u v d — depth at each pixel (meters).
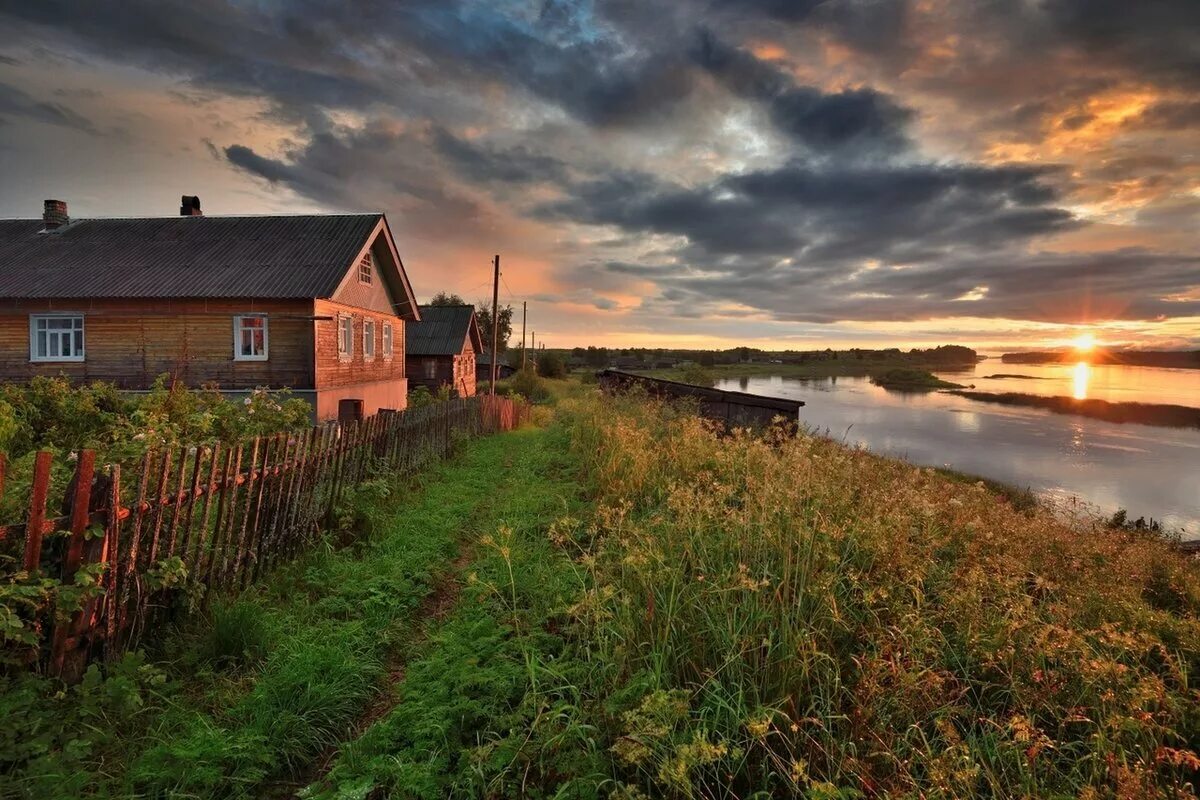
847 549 3.85
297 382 17.62
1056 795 2.13
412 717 2.96
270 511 4.99
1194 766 2.33
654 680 2.81
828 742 2.49
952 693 2.71
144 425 5.78
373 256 22.44
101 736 2.78
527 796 2.48
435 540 5.98
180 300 17.39
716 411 12.24
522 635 3.73
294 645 3.65
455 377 34.78
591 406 13.98
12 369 17.75
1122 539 5.41
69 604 3.01
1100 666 2.56
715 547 4.08
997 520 4.99
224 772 2.64
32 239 20.77
